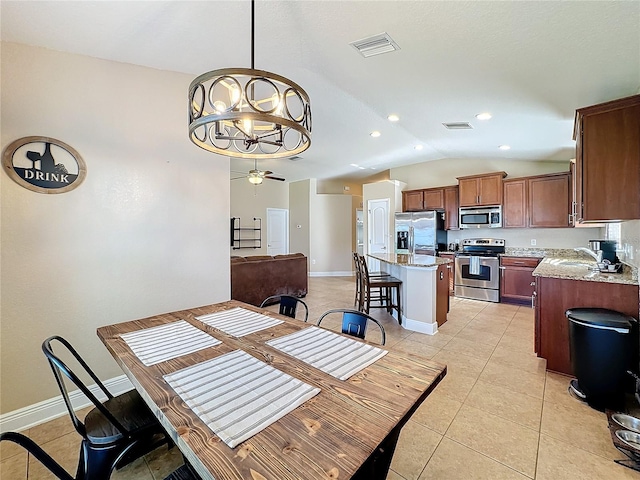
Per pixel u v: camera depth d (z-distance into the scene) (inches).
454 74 95.7
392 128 170.1
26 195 79.0
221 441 33.9
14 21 69.1
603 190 92.3
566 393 93.4
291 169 294.8
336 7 66.9
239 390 44.6
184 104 106.1
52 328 83.6
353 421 37.5
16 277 78.4
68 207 85.1
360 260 167.9
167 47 85.0
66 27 72.9
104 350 92.0
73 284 86.5
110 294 92.8
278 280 212.2
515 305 197.5
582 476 62.1
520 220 205.3
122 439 53.9
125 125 94.3
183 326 73.9
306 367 52.2
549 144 169.2
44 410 82.0
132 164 96.0
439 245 241.8
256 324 75.5
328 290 258.5
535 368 109.6
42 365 82.0
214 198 115.3
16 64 76.9
